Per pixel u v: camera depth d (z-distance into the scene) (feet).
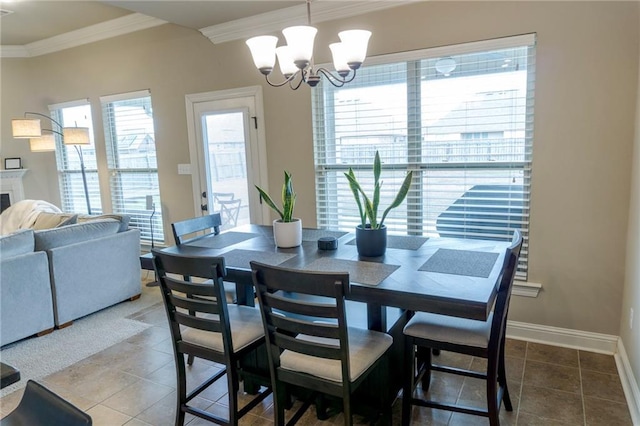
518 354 9.28
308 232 9.45
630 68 8.24
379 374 6.70
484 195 10.20
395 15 10.40
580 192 9.00
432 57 10.14
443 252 7.44
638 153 7.75
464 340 6.17
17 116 18.34
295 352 5.82
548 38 8.86
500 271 6.37
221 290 6.09
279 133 12.66
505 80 9.60
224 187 14.03
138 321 11.67
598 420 7.03
